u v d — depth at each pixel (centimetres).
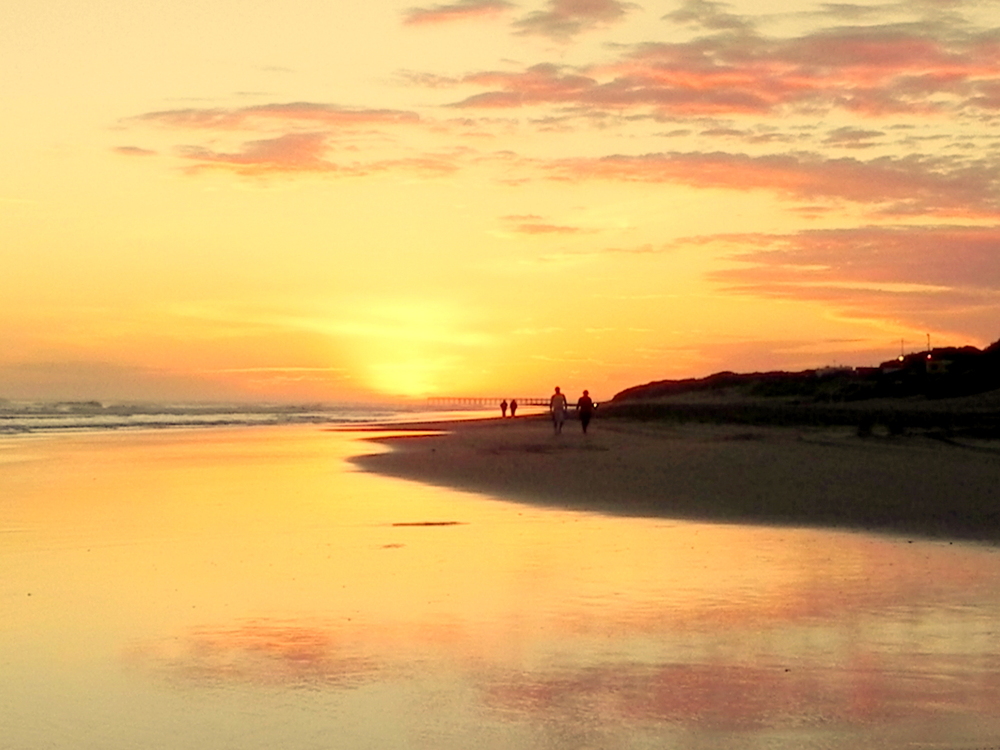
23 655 879
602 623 973
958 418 5366
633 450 3578
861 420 5756
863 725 679
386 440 5134
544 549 1425
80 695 764
